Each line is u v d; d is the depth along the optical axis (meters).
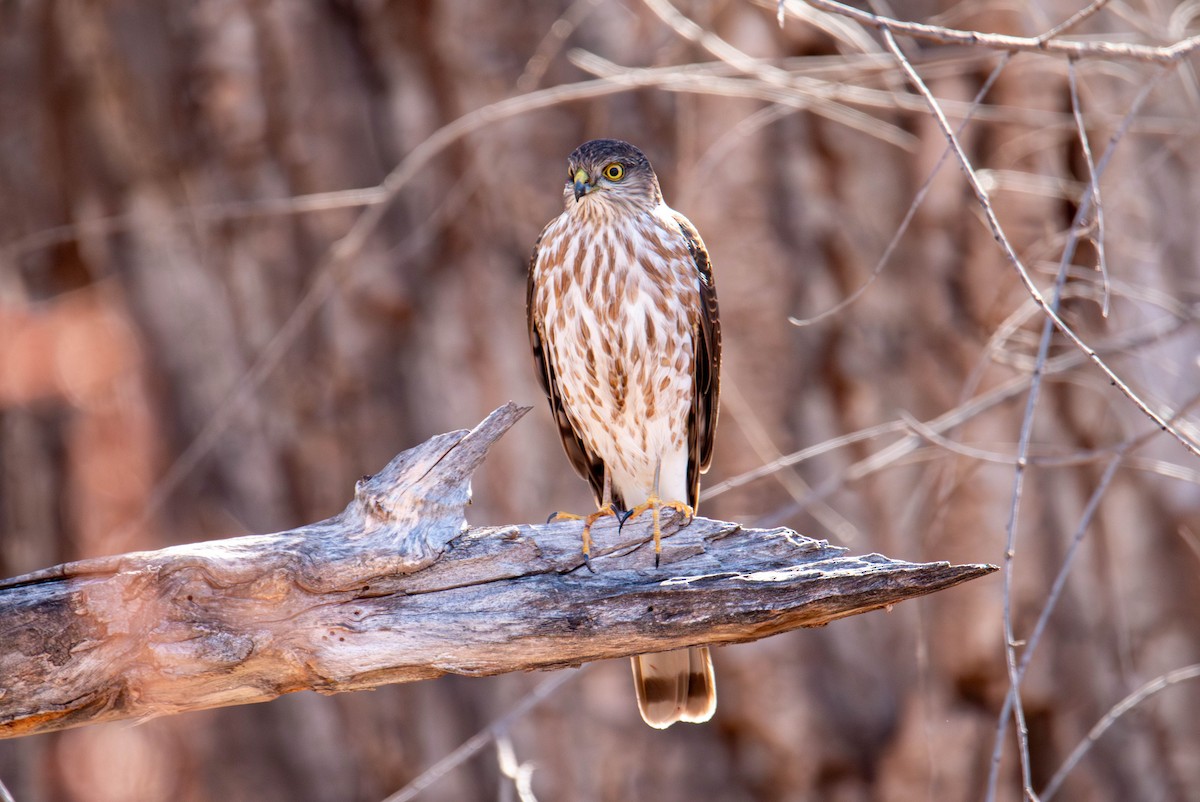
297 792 10.66
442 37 10.91
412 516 5.89
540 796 10.41
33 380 11.30
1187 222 10.71
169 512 10.96
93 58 11.23
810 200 10.62
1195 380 10.25
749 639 5.99
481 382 10.80
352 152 10.98
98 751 10.88
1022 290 10.34
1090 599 10.61
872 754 10.39
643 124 10.76
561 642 5.87
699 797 10.31
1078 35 10.16
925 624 10.52
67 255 11.41
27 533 11.30
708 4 10.34
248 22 10.98
